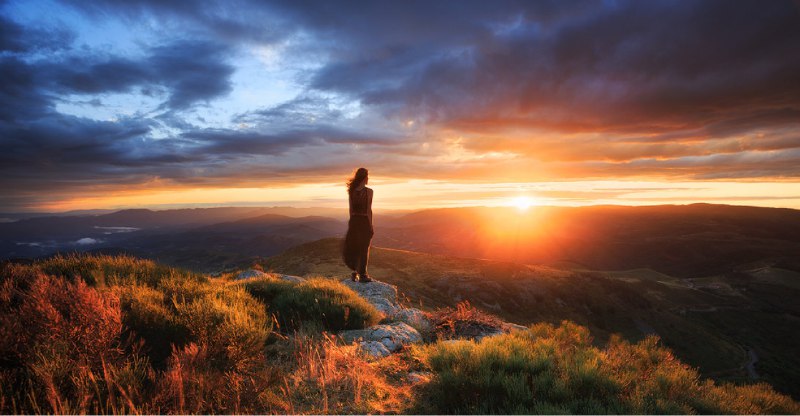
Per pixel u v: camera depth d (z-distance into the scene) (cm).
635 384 512
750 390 664
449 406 420
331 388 439
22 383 322
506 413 390
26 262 726
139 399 333
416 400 433
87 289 471
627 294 8831
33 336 379
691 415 441
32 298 423
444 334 838
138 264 842
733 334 10900
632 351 692
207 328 505
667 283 16538
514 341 622
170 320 519
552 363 522
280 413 370
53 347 363
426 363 557
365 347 621
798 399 6800
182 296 651
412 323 866
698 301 13625
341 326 754
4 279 570
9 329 362
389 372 527
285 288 884
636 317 8094
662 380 537
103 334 398
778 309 13875
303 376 463
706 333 9056
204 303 588
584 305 7525
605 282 8919
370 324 792
